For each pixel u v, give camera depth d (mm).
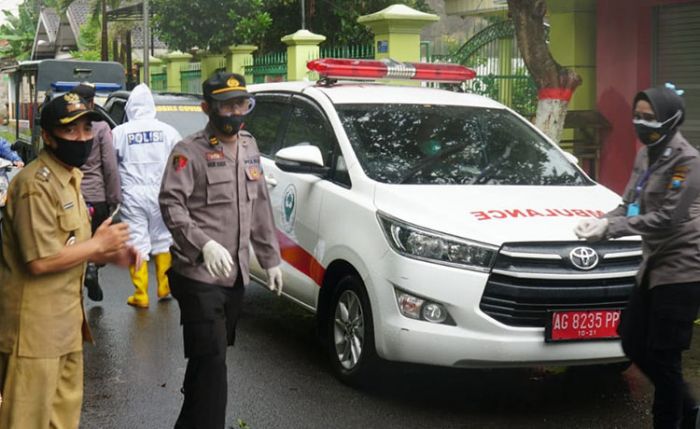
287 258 6926
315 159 6422
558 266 5453
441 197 5883
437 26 25156
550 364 5492
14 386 3936
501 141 6801
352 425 5480
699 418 4855
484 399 5996
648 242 4777
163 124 8617
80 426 5469
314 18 20062
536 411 5789
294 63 16047
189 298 4801
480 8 18531
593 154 11758
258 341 7281
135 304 8414
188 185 4828
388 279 5629
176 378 6391
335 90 7129
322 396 5984
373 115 6766
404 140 6570
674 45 11023
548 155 6844
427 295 5457
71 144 3904
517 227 5531
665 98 4617
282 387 6160
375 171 6250
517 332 5383
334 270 6340
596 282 5496
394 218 5707
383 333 5660
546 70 9703
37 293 3936
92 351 6996
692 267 4641
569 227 5602
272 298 8750
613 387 6266
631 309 4922
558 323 5414
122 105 12570
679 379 4785
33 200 3857
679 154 4617
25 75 18156
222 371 4828
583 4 11844
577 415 5727
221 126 4824
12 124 30906
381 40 13609
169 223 4781
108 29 33938
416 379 6359
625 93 11461
